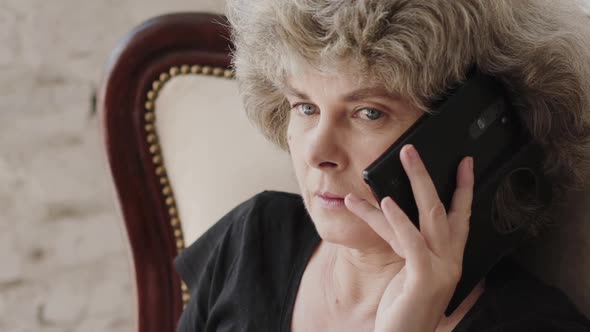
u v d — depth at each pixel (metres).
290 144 0.82
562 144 0.82
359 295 0.89
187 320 1.05
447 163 0.76
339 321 0.90
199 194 1.11
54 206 2.14
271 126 0.93
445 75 0.73
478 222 0.80
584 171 0.85
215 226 1.08
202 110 1.11
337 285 0.91
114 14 2.11
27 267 2.14
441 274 0.73
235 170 1.10
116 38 2.12
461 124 0.76
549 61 0.77
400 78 0.71
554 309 0.82
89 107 2.13
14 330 2.14
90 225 2.15
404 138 0.74
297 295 0.95
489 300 0.82
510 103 0.80
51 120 2.12
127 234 1.17
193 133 1.11
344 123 0.76
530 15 0.77
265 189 1.10
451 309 0.81
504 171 0.80
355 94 0.73
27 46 2.09
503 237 0.83
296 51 0.73
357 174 0.77
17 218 2.13
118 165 1.14
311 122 0.79
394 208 0.73
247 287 0.98
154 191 1.15
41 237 2.14
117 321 2.17
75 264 2.16
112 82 1.11
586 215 0.88
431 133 0.74
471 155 0.77
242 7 0.81
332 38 0.71
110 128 1.13
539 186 0.83
